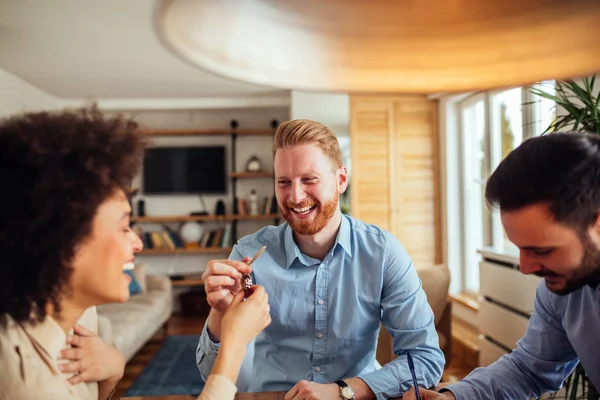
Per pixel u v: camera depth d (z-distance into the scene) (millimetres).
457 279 4449
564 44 385
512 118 3633
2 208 571
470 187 4379
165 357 3816
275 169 1152
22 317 608
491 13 369
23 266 593
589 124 1844
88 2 2688
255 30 380
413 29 391
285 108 5449
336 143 1166
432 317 1273
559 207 644
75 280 630
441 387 1104
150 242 5488
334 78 435
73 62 3809
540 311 1083
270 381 1311
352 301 1262
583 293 937
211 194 5711
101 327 2422
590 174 638
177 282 5340
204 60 367
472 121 4371
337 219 1247
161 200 5719
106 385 782
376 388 1083
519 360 1105
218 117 5770
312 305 1276
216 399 663
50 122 599
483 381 1066
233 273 971
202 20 341
